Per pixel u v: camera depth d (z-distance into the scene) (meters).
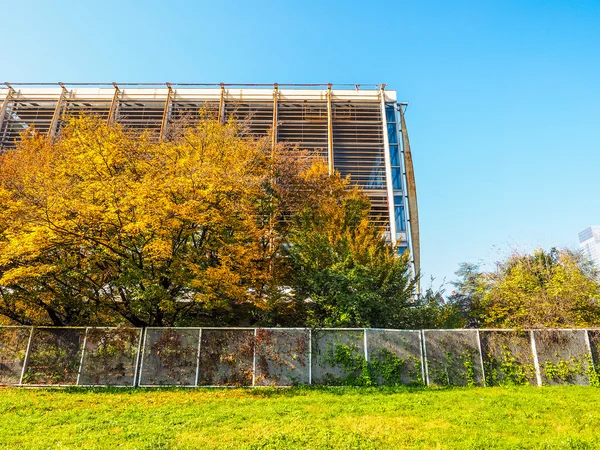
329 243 19.14
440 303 18.86
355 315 16.56
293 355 13.73
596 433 7.93
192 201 13.80
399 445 7.29
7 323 17.69
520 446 7.16
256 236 17.56
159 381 13.44
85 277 15.56
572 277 17.47
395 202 33.84
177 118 34.94
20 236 12.95
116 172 15.84
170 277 14.82
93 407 10.37
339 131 36.09
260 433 7.98
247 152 19.67
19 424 8.73
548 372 13.66
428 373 13.72
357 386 13.31
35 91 36.75
